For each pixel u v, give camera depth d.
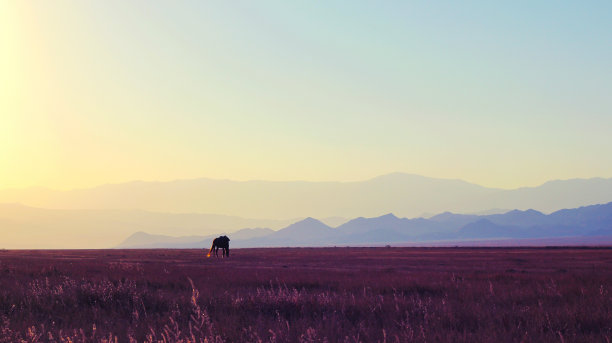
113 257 67.62
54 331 12.27
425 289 22.56
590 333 12.04
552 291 20.50
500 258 62.28
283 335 11.61
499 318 13.60
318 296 18.09
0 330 12.12
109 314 15.17
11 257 62.25
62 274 29.22
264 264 50.59
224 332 11.96
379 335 11.79
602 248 114.06
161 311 15.91
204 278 27.73
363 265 48.59
